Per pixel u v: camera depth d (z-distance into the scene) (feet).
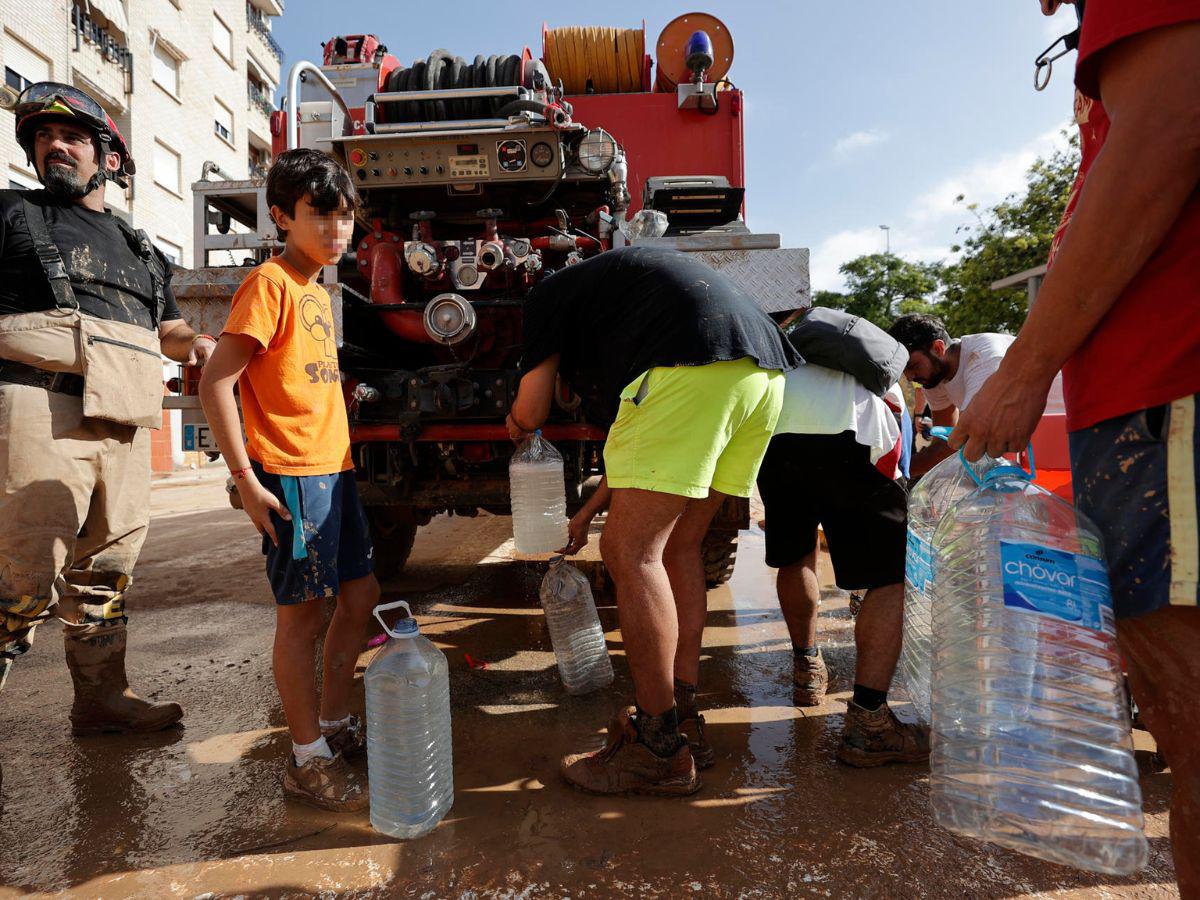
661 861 5.62
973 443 3.98
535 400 7.26
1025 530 4.23
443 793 6.31
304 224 6.70
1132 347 3.39
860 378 7.50
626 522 6.52
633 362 6.53
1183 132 3.04
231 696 9.32
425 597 14.30
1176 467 3.24
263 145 90.74
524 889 5.31
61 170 7.13
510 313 11.59
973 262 64.39
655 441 6.32
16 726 8.44
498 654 10.93
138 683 9.80
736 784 6.88
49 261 6.89
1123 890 5.22
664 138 16.66
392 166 11.50
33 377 6.89
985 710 4.36
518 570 16.58
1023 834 4.14
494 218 11.32
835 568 7.67
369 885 5.38
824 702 8.93
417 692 6.22
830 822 6.17
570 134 11.46
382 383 11.03
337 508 6.88
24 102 6.96
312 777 6.58
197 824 6.27
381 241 12.37
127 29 62.03
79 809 6.54
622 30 17.12
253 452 6.45
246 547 21.06
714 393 6.32
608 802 6.56
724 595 14.19
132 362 7.46
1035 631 4.03
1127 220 3.19
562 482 9.16
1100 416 3.56
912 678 7.43
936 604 4.89
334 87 13.37
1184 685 3.41
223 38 78.89
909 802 6.51
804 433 7.44
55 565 6.96
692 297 6.39
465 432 10.62
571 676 9.26
